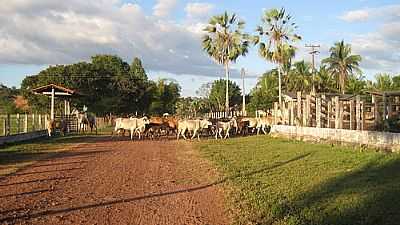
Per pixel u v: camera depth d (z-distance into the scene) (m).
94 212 9.59
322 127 25.17
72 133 40.25
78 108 64.62
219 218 9.15
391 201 9.57
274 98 63.59
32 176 14.36
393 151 17.56
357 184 11.64
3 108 67.62
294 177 13.34
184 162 18.19
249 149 22.69
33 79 65.12
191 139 31.33
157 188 12.38
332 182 12.12
